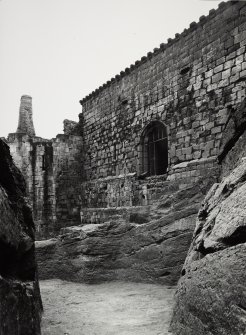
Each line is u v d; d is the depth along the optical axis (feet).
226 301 13.33
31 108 77.00
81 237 35.04
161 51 47.73
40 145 67.92
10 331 10.84
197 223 22.53
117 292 28.09
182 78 43.83
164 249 29.84
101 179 61.52
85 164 68.13
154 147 50.55
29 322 12.98
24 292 13.08
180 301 17.25
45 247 36.96
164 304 22.99
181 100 43.83
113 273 33.37
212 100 39.42
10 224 13.12
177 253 28.78
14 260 14.21
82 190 66.69
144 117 50.70
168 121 45.83
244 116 25.34
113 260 34.01
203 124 40.40
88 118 67.56
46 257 36.70
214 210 19.79
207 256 16.31
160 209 35.06
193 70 42.22
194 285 16.07
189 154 42.06
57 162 67.97
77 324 19.34
